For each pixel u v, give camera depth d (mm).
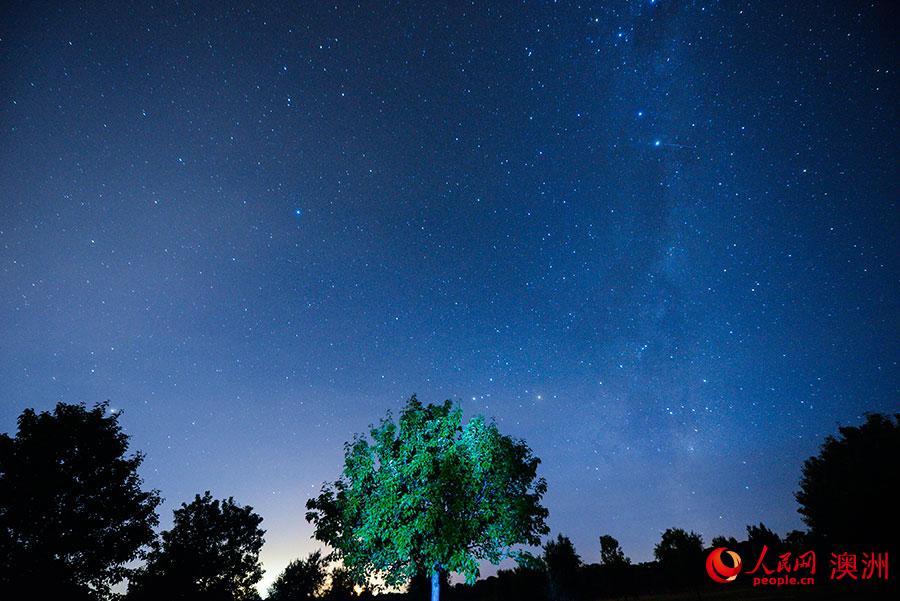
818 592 23875
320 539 13617
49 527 16500
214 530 28250
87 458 17969
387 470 12891
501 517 12453
